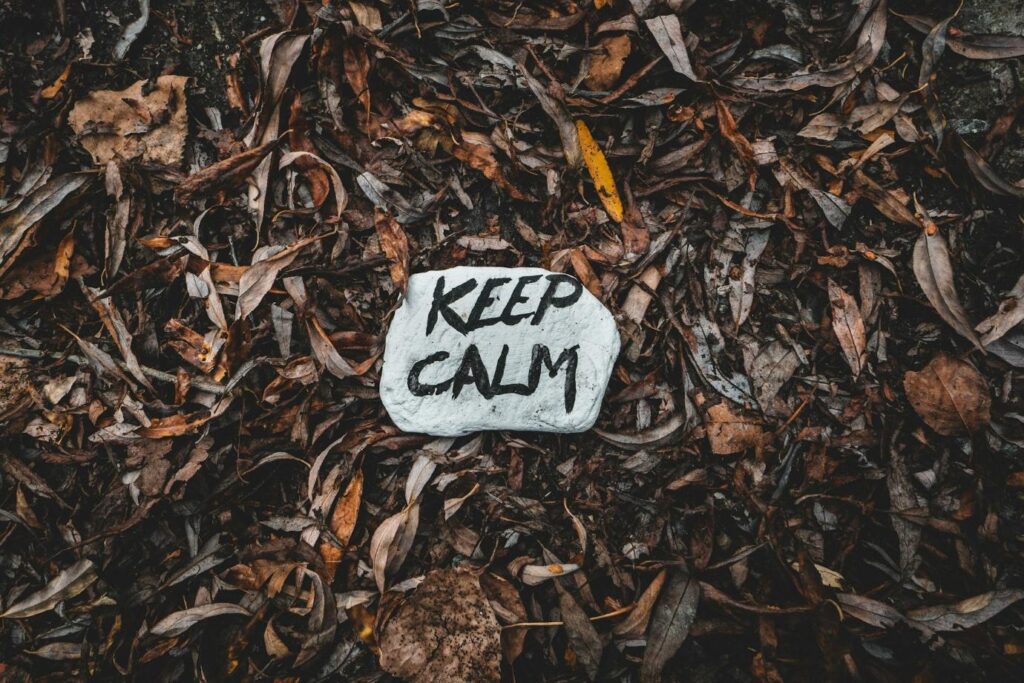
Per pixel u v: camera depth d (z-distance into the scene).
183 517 0.64
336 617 0.63
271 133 0.65
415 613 0.63
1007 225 0.68
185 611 0.63
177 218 0.65
